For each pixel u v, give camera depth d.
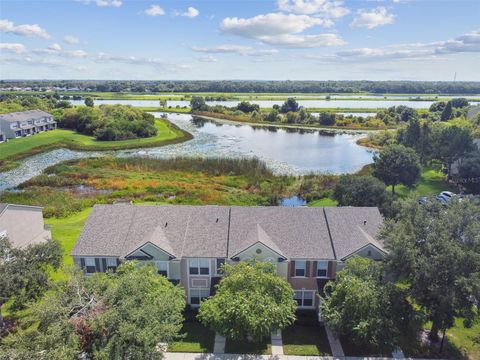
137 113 127.06
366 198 40.81
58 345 16.05
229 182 62.72
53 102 164.62
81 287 19.95
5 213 30.80
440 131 65.94
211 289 27.98
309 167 77.75
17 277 22.44
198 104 173.62
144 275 22.81
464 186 57.09
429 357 23.98
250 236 28.91
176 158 77.88
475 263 21.86
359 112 171.25
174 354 24.02
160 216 31.05
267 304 22.88
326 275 28.95
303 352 24.27
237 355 23.97
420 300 23.73
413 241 23.56
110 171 69.25
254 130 130.00
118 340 17.17
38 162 79.62
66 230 42.78
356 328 22.00
